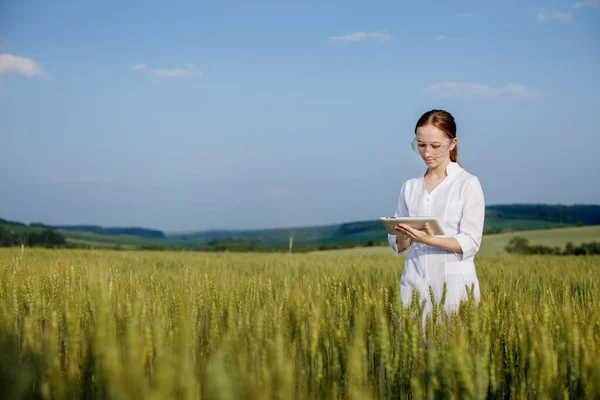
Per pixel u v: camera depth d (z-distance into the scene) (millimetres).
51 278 3955
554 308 3152
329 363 2477
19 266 4688
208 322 3021
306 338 2635
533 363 2352
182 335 2145
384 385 2439
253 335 2516
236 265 10625
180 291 3588
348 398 2227
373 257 17109
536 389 2348
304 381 2311
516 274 8164
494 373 2484
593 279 6945
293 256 18328
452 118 4031
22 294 3436
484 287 5184
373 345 2678
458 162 4289
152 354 2352
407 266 4223
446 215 4074
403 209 4387
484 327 2740
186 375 1934
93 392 2336
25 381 2059
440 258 4016
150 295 3814
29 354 2490
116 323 2723
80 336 2561
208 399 1943
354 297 3449
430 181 4223
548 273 8930
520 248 49438
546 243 51906
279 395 1914
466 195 4035
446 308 3654
